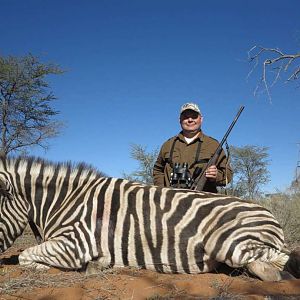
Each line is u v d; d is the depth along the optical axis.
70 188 2.62
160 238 2.36
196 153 3.26
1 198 2.61
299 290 1.92
